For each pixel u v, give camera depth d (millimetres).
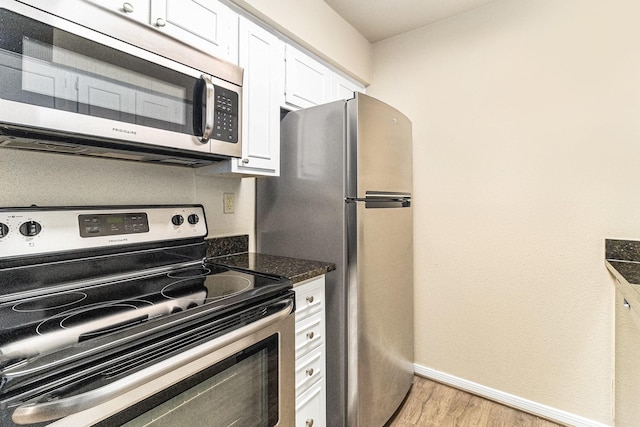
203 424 860
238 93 1267
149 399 729
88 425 628
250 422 1008
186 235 1393
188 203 1526
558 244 1730
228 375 931
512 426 1698
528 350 1820
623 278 1196
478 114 1961
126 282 1153
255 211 1848
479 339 1971
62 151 1092
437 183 2107
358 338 1475
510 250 1868
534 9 1779
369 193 1540
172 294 1003
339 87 2121
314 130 1586
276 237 1739
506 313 1884
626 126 1559
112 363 664
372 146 1559
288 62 1691
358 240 1471
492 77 1913
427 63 2146
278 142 1565
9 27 723
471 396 1970
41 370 579
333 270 1494
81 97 839
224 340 879
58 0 798
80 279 1080
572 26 1680
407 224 1965
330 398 1504
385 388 1669
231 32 1329
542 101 1763
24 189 1042
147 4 1045
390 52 2301
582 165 1662
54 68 792
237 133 1266
